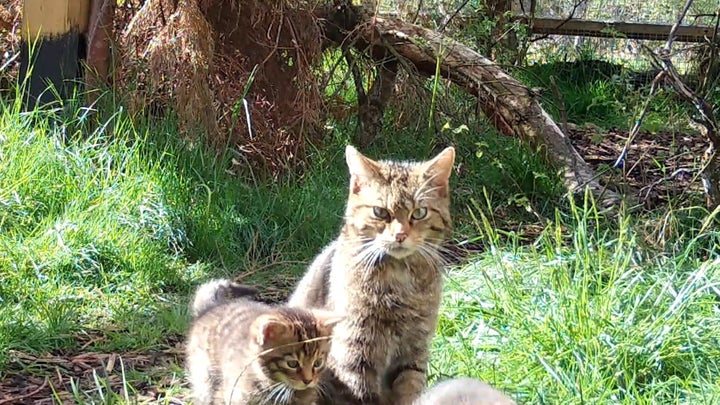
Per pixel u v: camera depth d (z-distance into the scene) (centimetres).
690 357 207
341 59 321
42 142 267
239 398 190
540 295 223
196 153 280
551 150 313
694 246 254
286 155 304
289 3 307
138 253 252
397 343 199
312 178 295
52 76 291
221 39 307
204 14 302
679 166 353
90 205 261
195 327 205
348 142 322
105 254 250
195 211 269
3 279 236
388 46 323
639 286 224
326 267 208
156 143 278
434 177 202
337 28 328
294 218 278
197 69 290
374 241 197
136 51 298
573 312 212
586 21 487
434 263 200
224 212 273
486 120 330
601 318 210
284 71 309
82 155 270
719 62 361
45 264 243
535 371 203
